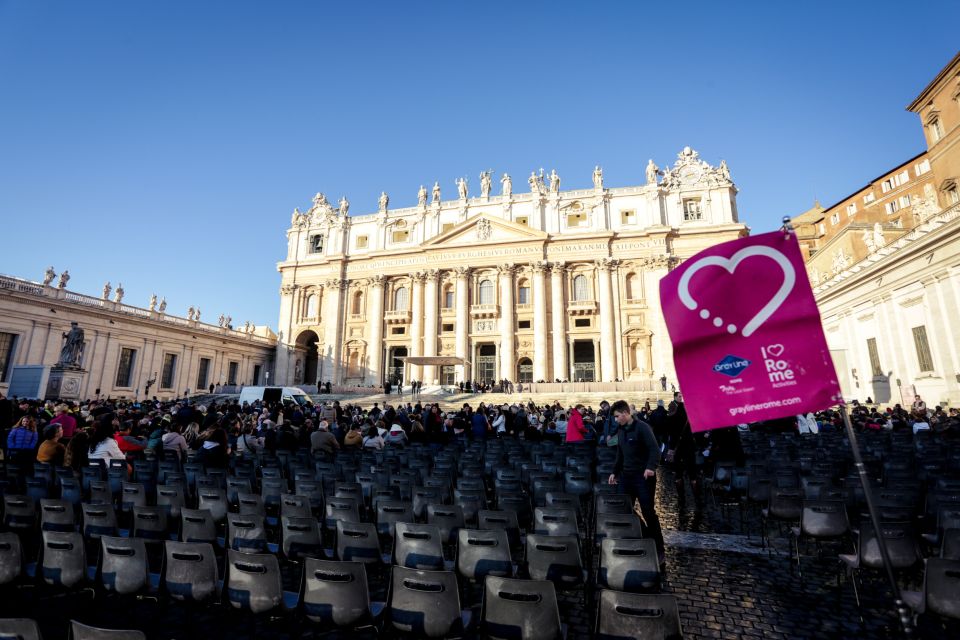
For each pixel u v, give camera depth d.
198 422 16.56
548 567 5.13
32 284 34.88
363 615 4.43
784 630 5.35
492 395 40.41
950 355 23.00
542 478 8.74
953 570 4.39
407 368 52.03
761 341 4.53
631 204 51.25
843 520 6.74
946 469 9.77
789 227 4.64
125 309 41.22
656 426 15.57
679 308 4.89
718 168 50.75
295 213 61.12
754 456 12.21
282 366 55.97
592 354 51.44
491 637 4.04
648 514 6.90
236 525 6.03
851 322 32.34
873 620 5.55
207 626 5.38
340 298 56.44
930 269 24.19
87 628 3.17
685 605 5.93
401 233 57.06
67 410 14.03
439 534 5.36
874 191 46.91
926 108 32.94
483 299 52.88
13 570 5.16
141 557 5.07
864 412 22.11
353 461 11.16
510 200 53.69
